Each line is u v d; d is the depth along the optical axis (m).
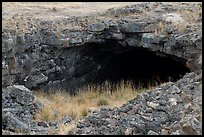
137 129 8.80
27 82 14.03
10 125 9.84
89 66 16.34
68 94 14.66
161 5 16.95
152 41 14.73
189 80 11.09
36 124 10.56
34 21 15.25
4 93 11.88
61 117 11.27
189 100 9.75
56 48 14.74
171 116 9.21
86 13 17.52
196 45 13.36
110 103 13.13
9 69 13.29
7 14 16.22
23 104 11.58
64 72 15.29
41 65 14.48
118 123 9.29
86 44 15.52
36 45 14.31
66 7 19.30
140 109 9.82
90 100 13.59
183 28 14.39
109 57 16.98
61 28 15.10
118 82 16.25
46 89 14.73
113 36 15.50
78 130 9.23
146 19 15.43
